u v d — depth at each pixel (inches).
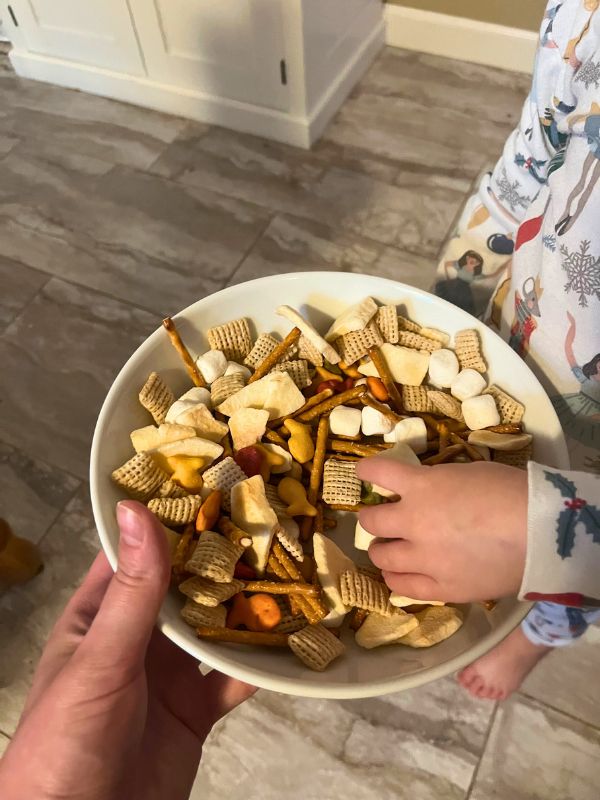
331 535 22.1
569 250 19.7
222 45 60.0
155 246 58.7
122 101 70.6
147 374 22.6
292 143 64.9
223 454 22.5
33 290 56.5
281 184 62.0
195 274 56.9
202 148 65.4
